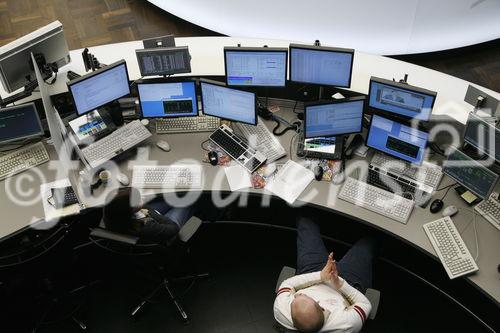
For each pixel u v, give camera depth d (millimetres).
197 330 3389
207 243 3861
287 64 3342
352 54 3111
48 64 3680
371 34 5160
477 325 3359
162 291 3559
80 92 3287
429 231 3004
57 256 3064
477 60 5262
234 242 3865
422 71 3703
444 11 4934
